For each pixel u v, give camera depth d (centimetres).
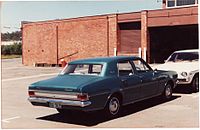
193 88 1131
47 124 736
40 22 3303
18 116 827
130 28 2569
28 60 3469
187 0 2353
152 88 916
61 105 721
